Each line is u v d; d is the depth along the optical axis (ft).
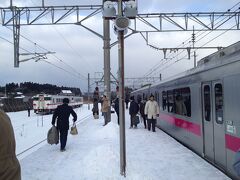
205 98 36.73
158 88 74.08
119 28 30.04
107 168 32.19
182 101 49.60
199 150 39.42
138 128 71.87
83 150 44.14
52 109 191.72
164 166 33.32
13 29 72.23
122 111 30.35
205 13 71.51
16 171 10.11
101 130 60.75
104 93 78.18
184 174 30.09
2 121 10.00
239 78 26.81
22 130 76.28
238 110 27.04
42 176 30.68
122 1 31.63
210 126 34.86
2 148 9.80
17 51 73.36
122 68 30.71
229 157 29.32
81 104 297.53
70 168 33.47
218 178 28.55
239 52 27.55
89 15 71.97
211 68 34.17
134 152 41.42
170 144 47.73
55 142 43.65
